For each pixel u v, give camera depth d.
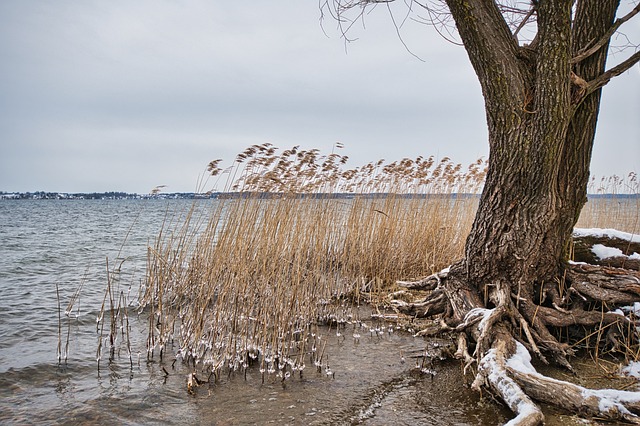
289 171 7.46
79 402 4.17
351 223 9.30
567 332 5.37
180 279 7.64
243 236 6.91
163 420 3.85
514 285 5.25
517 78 4.81
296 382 4.67
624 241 6.24
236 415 3.94
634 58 4.83
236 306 5.96
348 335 6.38
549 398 3.80
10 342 5.79
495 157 5.16
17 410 3.99
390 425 3.70
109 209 55.31
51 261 12.59
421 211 10.20
